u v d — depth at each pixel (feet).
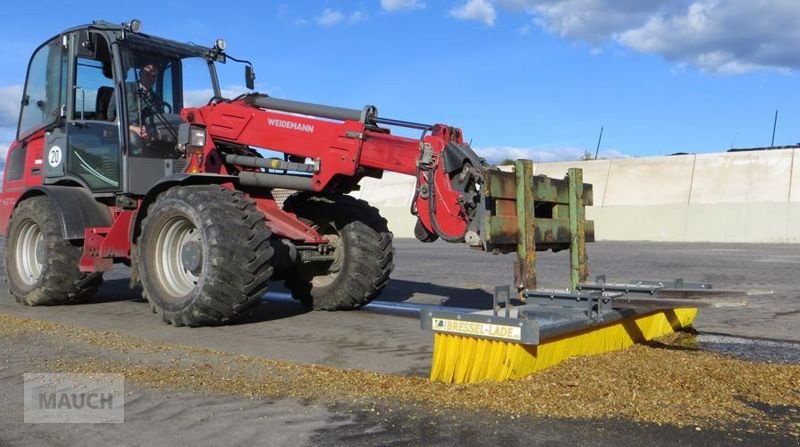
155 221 20.12
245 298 19.16
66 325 19.74
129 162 22.20
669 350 16.06
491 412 11.44
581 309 14.71
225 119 22.11
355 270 22.59
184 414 11.55
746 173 82.17
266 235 19.36
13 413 11.69
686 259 47.39
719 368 14.24
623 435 10.47
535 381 12.79
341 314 22.63
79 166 23.71
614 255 51.98
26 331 18.45
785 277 34.83
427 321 13.57
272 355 16.20
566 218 17.69
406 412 11.57
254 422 11.15
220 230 18.78
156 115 23.21
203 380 13.51
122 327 19.86
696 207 78.74
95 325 20.21
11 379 13.67
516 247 16.08
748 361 15.47
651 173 89.10
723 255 51.85
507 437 10.41
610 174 91.97
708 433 10.57
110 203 23.63
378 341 17.98
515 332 12.44
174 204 19.60
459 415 11.36
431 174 17.53
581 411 11.43
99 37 23.09
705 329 20.18
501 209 15.75
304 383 13.29
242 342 17.72
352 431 10.73
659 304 14.58
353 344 17.58
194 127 22.15
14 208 25.17
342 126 20.07
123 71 22.54
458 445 10.14
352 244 22.70
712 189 82.94
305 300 23.59
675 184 86.28
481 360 13.04
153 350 16.22
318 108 20.83
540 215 17.72
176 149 23.47
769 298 27.12
